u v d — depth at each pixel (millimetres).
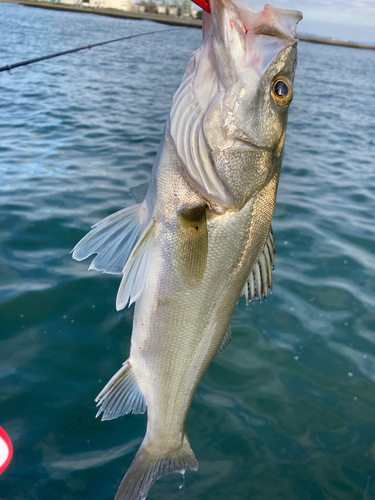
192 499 564
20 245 1000
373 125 2867
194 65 384
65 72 3475
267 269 436
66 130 1938
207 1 369
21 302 827
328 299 935
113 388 433
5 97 2484
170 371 431
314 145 2209
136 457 457
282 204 1375
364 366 774
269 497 570
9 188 1275
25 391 664
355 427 668
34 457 582
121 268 415
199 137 373
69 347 747
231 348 792
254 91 367
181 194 388
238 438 639
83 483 558
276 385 727
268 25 369
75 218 1128
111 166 1534
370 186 1621
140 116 2311
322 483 589
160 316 414
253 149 379
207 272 400
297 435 649
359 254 1111
